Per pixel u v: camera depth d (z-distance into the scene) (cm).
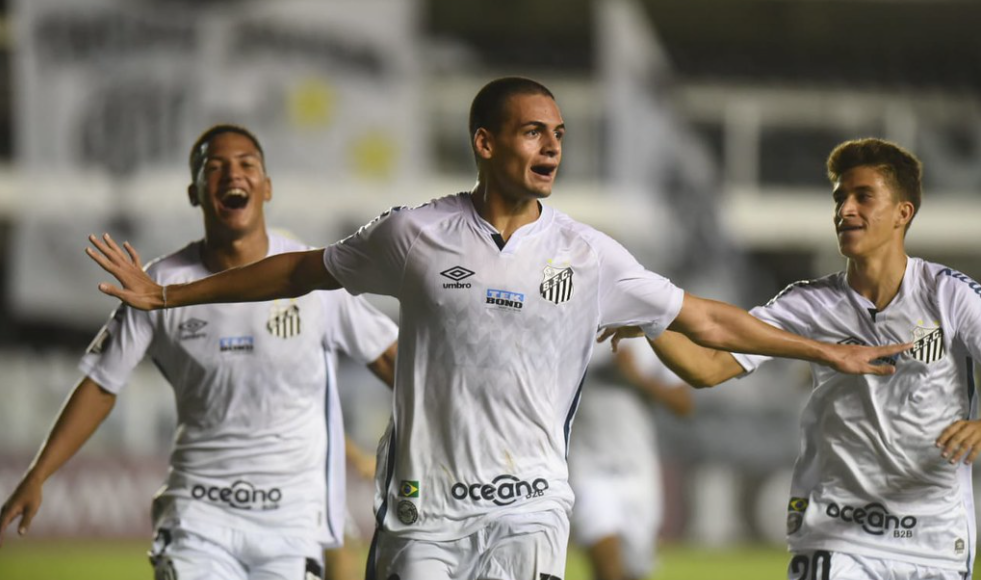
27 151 5972
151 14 6078
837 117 9650
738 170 9506
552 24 9656
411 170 6506
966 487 1694
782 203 9400
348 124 6419
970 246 9250
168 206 6075
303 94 6331
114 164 6038
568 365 1473
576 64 9462
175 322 1786
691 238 7019
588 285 1452
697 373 1667
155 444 6100
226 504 1786
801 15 9662
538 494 1443
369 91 6444
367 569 1502
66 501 5584
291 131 6328
